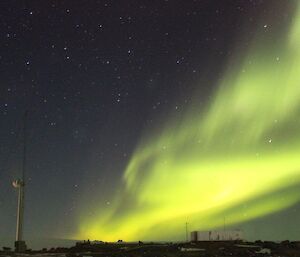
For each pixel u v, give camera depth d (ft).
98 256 93.50
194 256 91.86
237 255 93.61
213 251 98.07
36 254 99.76
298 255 94.27
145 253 96.07
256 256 92.73
